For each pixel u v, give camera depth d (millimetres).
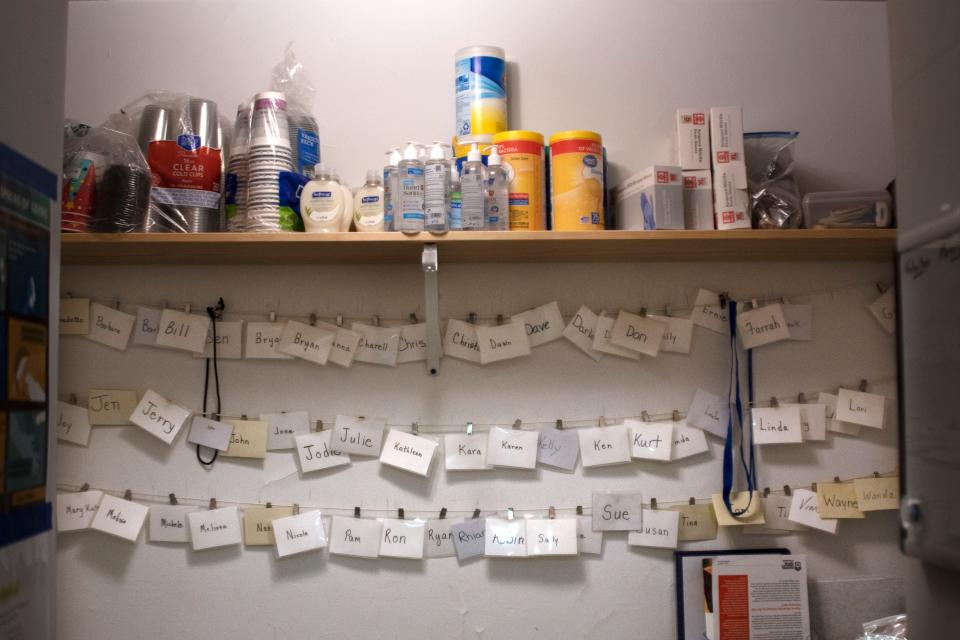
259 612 1596
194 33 1685
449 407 1639
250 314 1644
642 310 1672
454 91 1687
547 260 1651
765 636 1564
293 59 1653
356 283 1655
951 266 791
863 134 1731
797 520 1639
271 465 1619
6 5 775
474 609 1606
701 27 1733
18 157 788
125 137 1484
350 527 1600
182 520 1602
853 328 1694
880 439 1676
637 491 1641
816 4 1748
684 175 1530
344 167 1674
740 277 1690
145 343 1619
